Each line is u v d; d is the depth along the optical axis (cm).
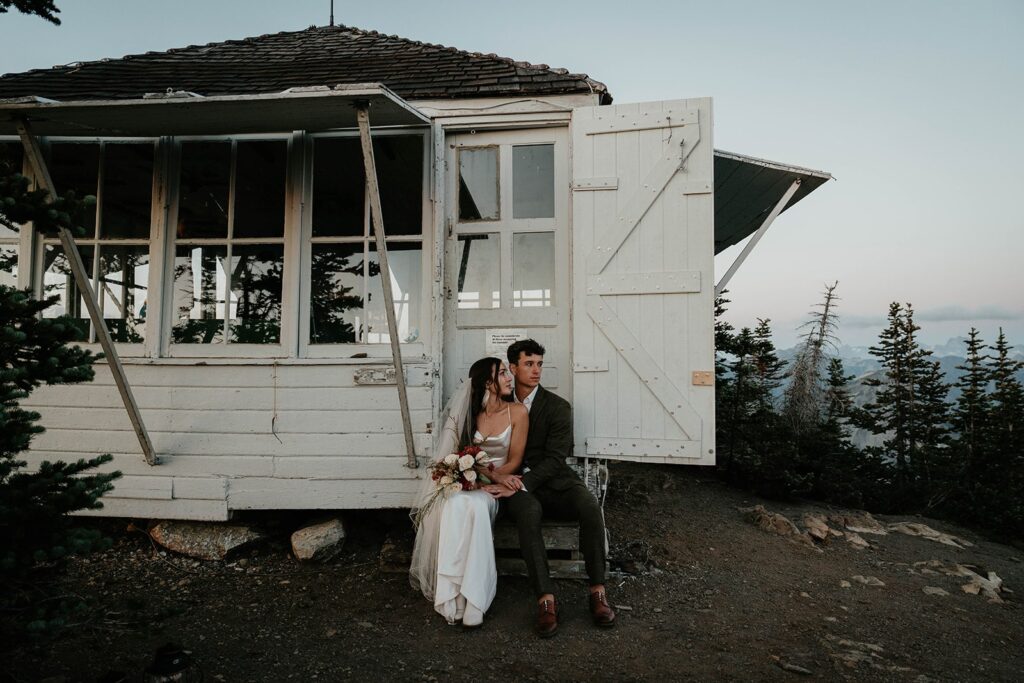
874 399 867
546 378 444
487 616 343
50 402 427
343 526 429
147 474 424
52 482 224
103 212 441
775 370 744
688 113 413
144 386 425
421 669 287
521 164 452
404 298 437
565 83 435
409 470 414
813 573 441
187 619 333
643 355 412
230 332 434
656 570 416
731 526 522
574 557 387
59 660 278
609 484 598
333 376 420
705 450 403
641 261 416
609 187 420
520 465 381
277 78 480
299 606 352
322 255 438
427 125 438
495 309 449
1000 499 637
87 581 379
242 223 437
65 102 335
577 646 313
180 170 440
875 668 302
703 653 311
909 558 498
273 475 420
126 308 438
